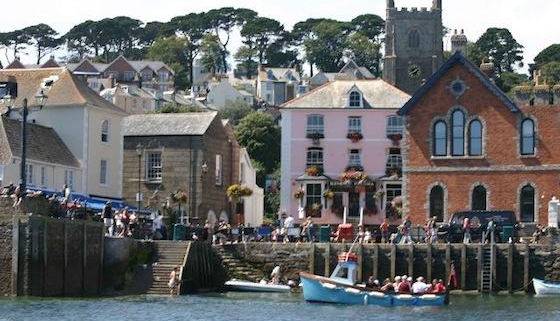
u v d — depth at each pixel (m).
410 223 175.00
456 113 187.75
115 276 150.75
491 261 163.50
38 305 128.62
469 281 165.00
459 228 170.50
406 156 188.62
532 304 146.75
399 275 164.25
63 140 190.25
